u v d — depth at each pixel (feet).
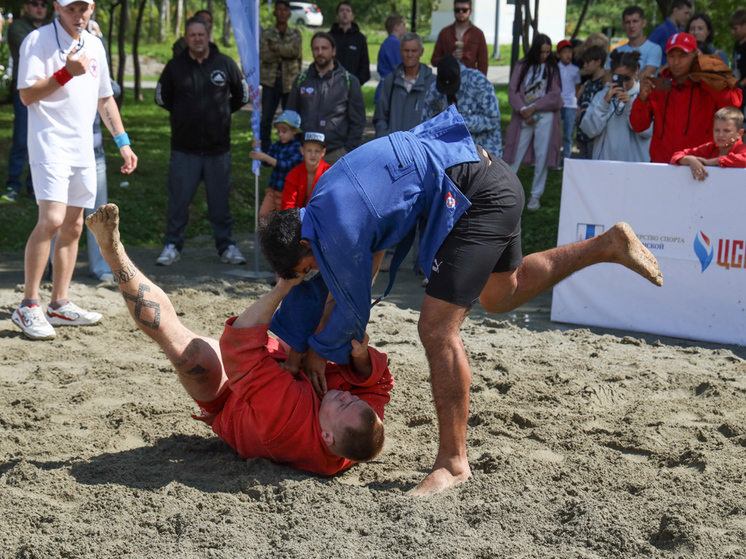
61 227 19.44
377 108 26.66
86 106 18.86
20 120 34.32
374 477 11.94
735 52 30.01
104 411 14.47
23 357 17.63
